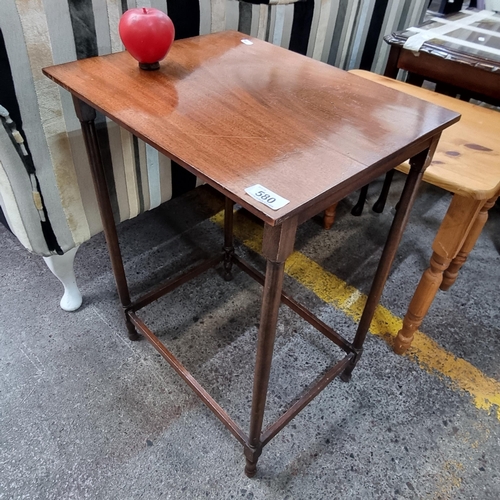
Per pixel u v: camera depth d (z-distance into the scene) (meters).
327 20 1.30
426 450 0.92
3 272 1.24
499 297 1.27
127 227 1.42
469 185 0.80
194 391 0.93
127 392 0.98
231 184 0.48
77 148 0.91
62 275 1.07
